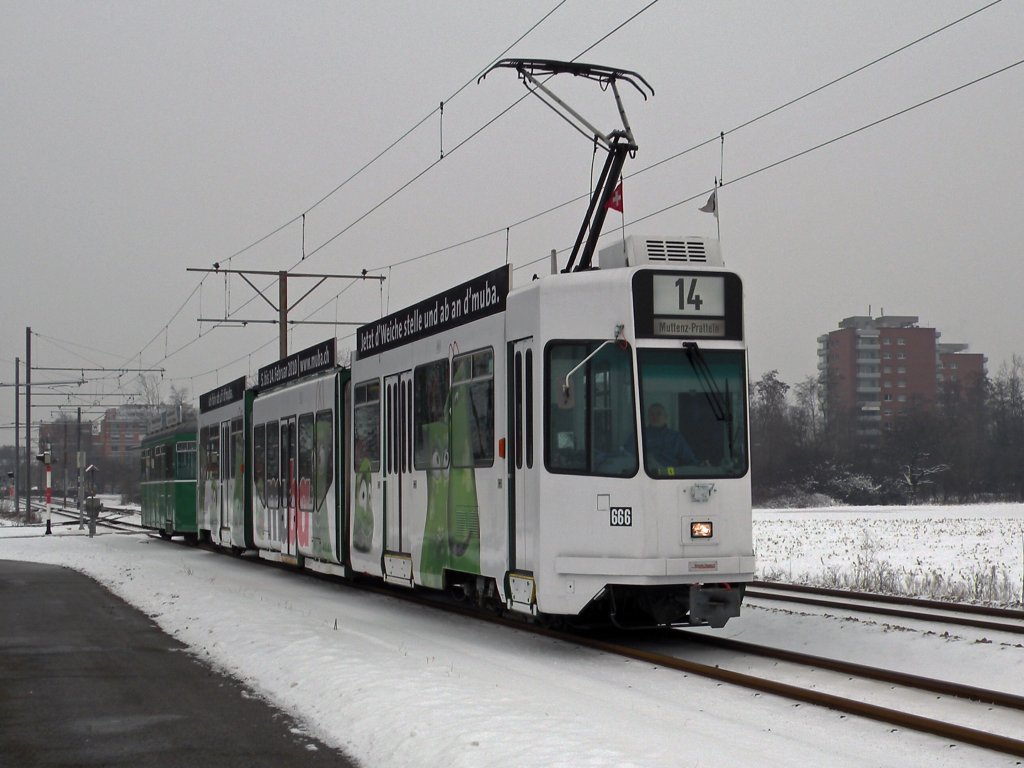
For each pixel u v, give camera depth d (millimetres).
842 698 9141
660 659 11383
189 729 8727
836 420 108188
